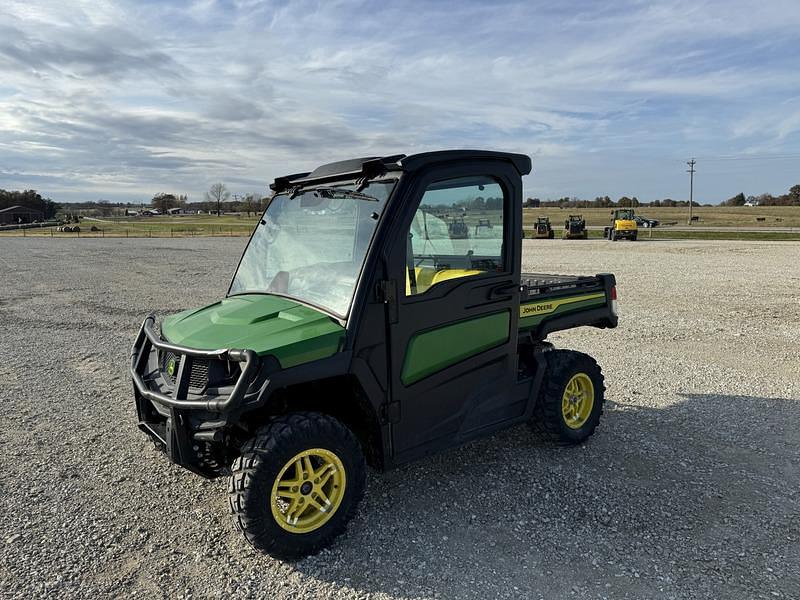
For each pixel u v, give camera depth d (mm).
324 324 3197
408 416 3498
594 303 4992
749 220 74938
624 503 3738
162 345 3295
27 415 5492
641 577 2977
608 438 4820
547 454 4508
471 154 3658
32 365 7336
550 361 4520
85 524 3561
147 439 4918
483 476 4133
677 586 2904
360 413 3428
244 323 3285
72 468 4355
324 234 3592
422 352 3504
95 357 7734
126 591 2906
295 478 3139
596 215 92125
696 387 6195
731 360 7316
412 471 4223
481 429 3971
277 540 3033
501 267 3994
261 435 3057
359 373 3221
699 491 3900
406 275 3377
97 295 13602
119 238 49156
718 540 3314
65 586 2945
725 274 16859
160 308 11703
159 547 3309
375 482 4055
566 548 3242
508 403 4156
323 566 3094
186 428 3127
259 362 2920
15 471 4305
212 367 3055
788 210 102375
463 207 3688
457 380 3750
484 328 3873
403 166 3285
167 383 3295
